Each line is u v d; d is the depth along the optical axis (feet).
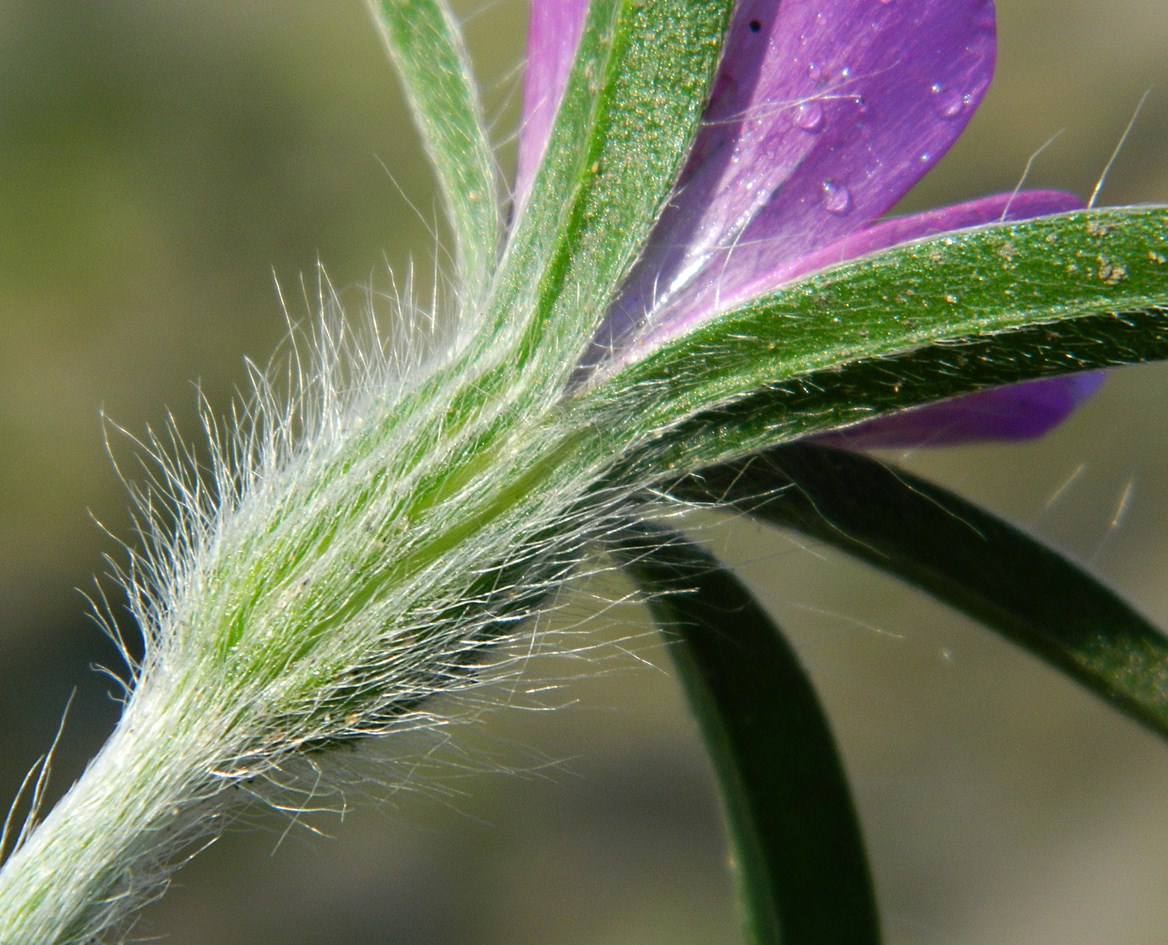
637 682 0.80
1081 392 0.30
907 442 0.30
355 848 0.77
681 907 0.74
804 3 0.29
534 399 0.29
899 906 0.76
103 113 0.99
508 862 0.76
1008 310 0.27
